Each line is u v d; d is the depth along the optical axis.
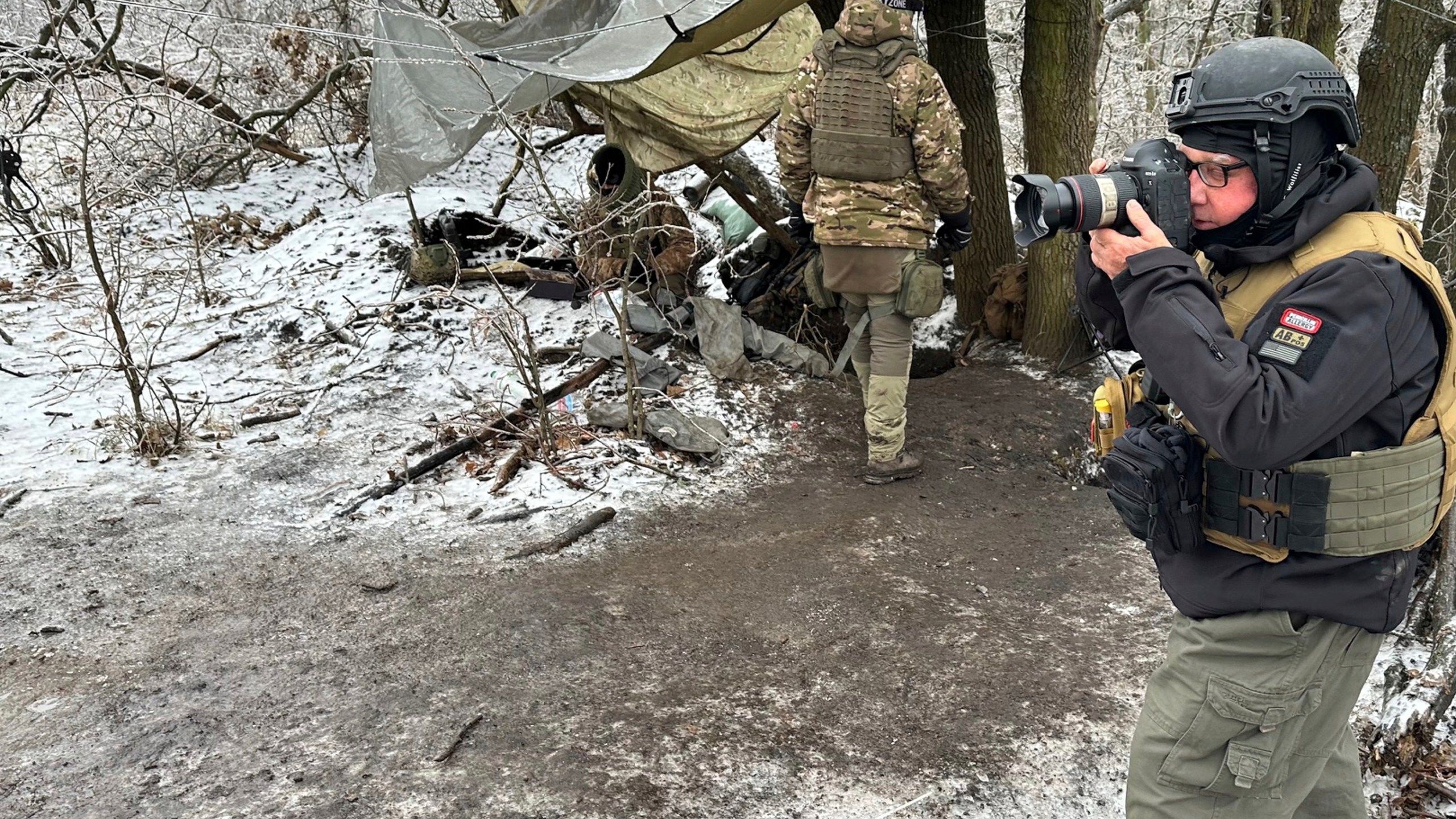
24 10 7.02
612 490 3.92
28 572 3.17
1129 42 11.89
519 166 6.50
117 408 4.36
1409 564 1.57
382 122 5.20
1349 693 1.63
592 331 5.11
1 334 5.10
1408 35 4.30
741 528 3.74
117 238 5.55
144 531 3.46
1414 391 1.48
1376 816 2.25
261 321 5.37
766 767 2.39
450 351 4.98
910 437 4.67
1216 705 1.62
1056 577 3.46
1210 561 1.63
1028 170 5.41
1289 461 1.43
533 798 2.26
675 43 4.01
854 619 3.11
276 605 3.07
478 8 7.44
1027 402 5.05
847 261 3.97
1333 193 1.49
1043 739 2.52
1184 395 1.46
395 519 3.66
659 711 2.60
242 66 8.46
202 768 2.35
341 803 2.23
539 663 2.80
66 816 2.19
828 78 3.92
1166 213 1.53
